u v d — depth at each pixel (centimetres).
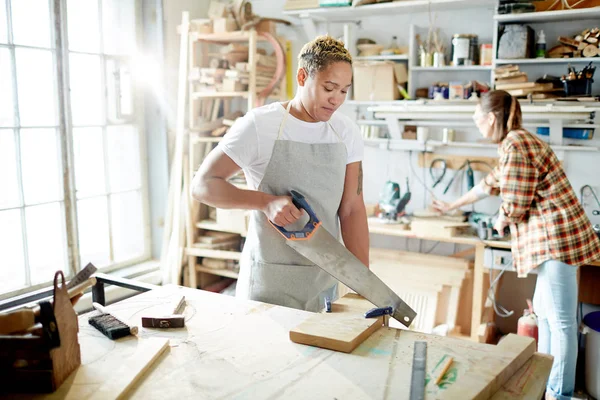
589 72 286
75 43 312
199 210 366
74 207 313
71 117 307
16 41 278
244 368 114
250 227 181
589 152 310
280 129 165
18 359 102
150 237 375
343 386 107
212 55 354
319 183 170
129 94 349
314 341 125
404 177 356
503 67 305
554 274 243
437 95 321
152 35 350
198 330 134
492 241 293
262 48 370
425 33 338
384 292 151
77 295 118
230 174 163
